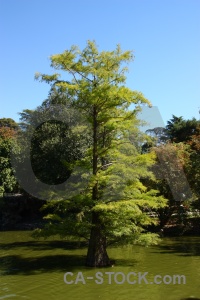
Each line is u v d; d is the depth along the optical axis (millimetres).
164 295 9312
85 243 18609
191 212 23453
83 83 12195
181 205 21812
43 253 16000
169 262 13336
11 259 14633
